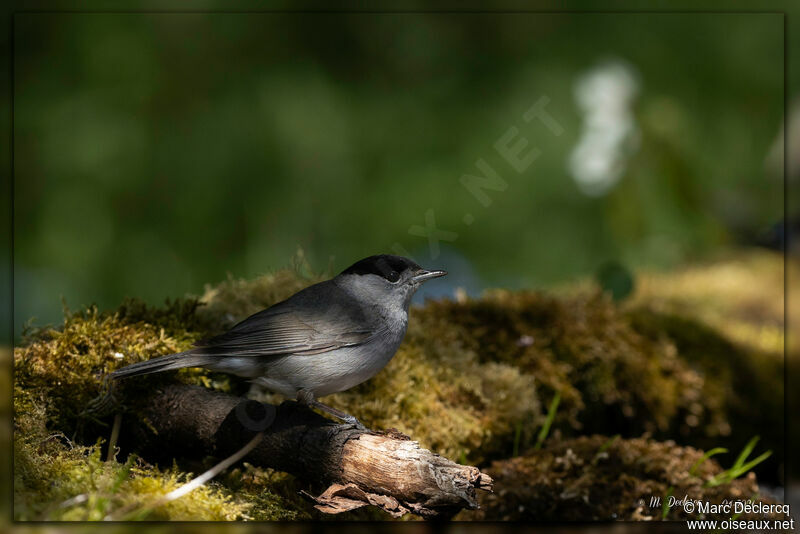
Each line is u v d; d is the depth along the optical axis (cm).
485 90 1429
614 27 1429
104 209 1315
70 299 1291
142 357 576
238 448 529
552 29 1444
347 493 490
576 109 1330
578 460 651
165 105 1346
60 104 1312
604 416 802
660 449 681
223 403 548
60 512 441
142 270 1319
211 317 680
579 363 791
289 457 512
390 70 1438
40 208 1303
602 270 955
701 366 873
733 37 1408
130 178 1318
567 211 1388
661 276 1202
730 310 1084
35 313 1259
